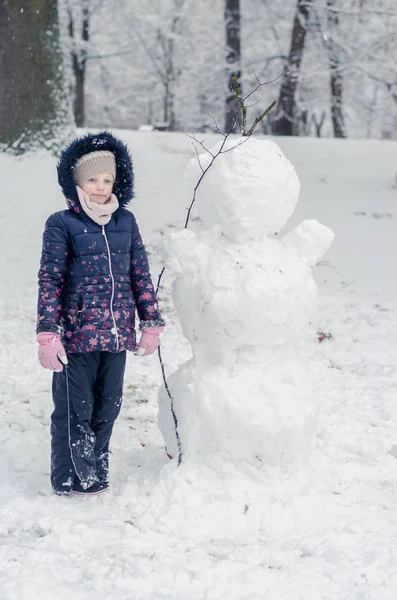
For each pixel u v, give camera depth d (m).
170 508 3.59
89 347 3.72
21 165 12.46
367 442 4.62
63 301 3.79
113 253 3.80
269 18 27.17
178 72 31.61
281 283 3.72
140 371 6.13
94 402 3.92
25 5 12.73
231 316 3.70
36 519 3.54
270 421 3.68
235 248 3.83
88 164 3.80
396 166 15.12
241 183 3.77
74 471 3.89
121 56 31.72
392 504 3.78
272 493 3.70
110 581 3.01
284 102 24.22
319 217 12.26
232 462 3.75
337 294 8.92
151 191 12.87
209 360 3.88
